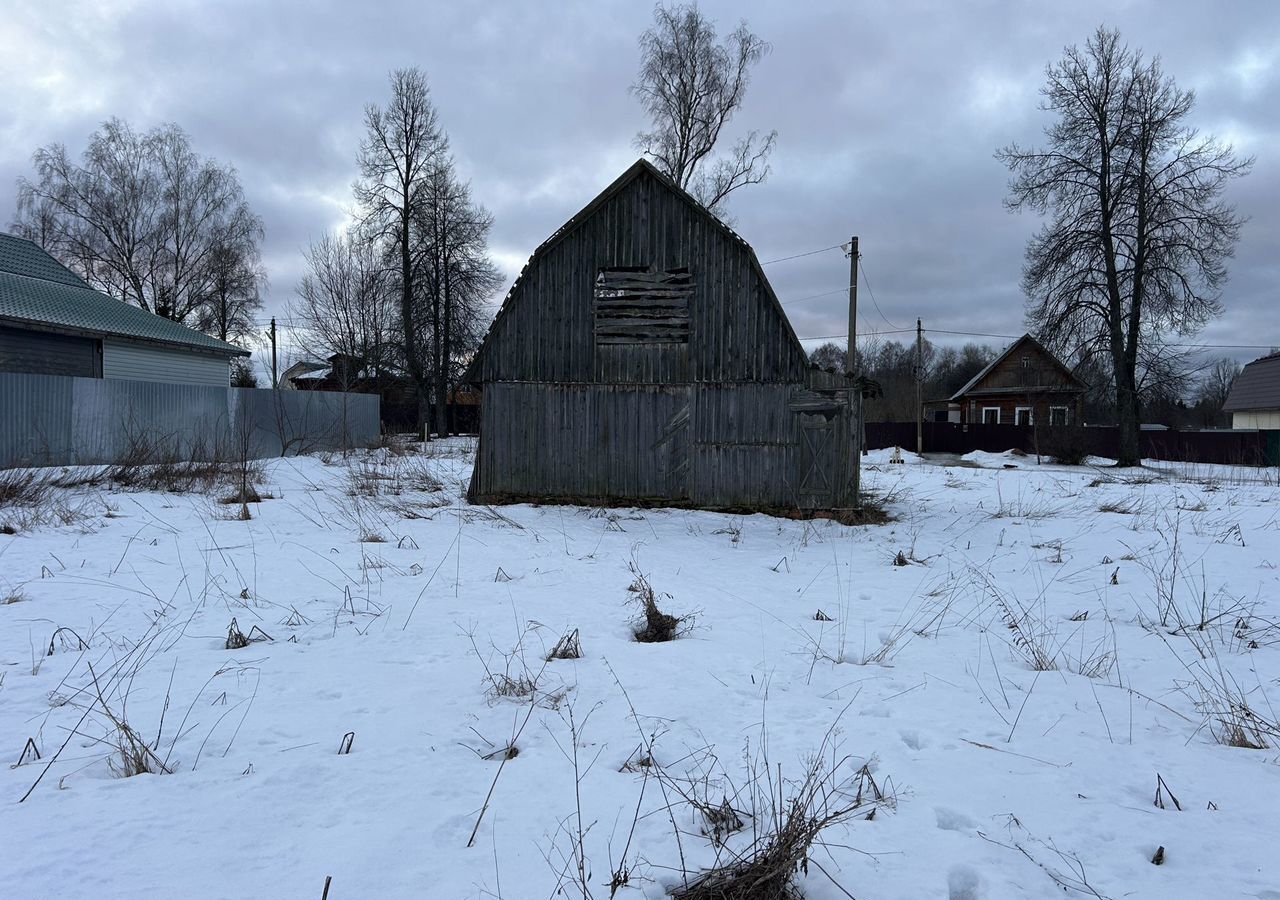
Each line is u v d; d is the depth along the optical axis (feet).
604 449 50.65
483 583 27.50
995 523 46.98
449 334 143.84
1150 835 10.53
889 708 15.78
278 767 12.32
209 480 53.26
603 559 33.04
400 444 102.47
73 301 78.13
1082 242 97.86
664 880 9.21
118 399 63.52
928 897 8.95
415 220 134.62
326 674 17.22
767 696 16.42
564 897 8.70
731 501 49.47
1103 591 27.81
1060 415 147.43
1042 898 8.97
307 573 28.27
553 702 15.61
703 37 103.60
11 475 43.73
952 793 11.82
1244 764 13.15
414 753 13.01
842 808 11.21
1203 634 21.95
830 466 48.24
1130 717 15.43
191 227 133.28
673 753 13.23
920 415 135.85
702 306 49.42
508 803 11.19
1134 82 96.02
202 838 9.96
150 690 15.99
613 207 50.01
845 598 26.76
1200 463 113.50
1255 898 8.98
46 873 9.01
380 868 9.28
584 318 50.55
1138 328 98.27
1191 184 91.86
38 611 21.99
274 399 83.05
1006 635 22.00
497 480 51.49
